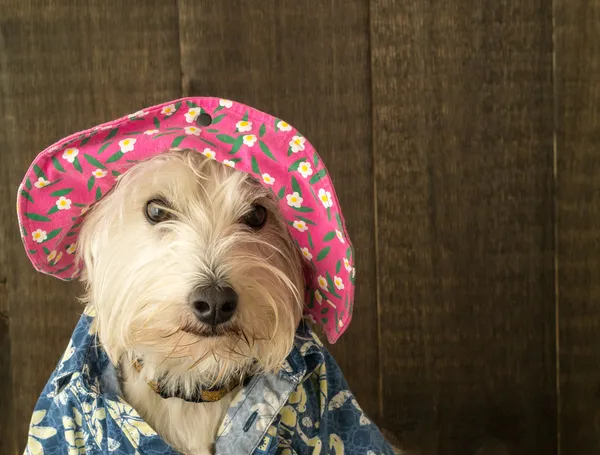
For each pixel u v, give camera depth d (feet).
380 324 4.50
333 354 4.53
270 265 3.13
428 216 4.42
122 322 3.10
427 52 4.32
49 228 3.07
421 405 4.57
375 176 4.38
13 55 4.20
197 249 3.02
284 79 4.28
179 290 2.96
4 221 4.30
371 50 4.30
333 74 4.30
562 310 4.53
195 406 3.40
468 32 4.32
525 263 4.48
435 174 4.40
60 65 4.22
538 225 4.46
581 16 4.33
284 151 2.75
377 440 3.51
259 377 3.29
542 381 4.58
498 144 4.40
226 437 3.22
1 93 4.21
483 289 4.49
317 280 3.23
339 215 2.72
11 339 4.41
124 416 3.16
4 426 4.46
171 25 4.22
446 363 4.54
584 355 4.56
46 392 3.35
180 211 3.18
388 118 4.34
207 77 4.25
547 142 4.41
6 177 4.26
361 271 4.45
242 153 2.76
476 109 4.36
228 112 2.78
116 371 3.37
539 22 4.33
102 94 4.24
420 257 4.45
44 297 4.39
